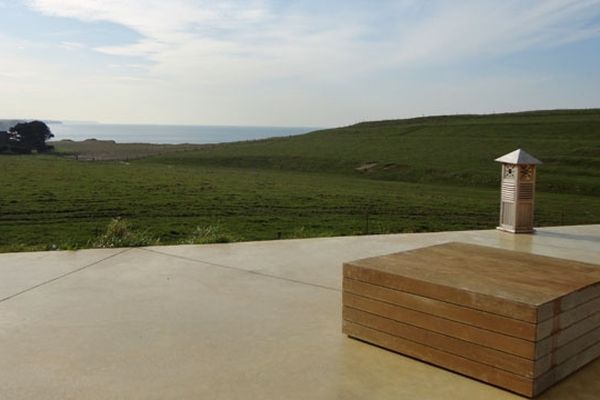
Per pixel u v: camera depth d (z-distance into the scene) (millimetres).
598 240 7555
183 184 26266
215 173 34781
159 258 5891
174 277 5074
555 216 19406
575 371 2945
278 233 13867
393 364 3076
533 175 8102
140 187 24281
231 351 3271
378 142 49969
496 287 2883
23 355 3205
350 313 3453
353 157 43000
